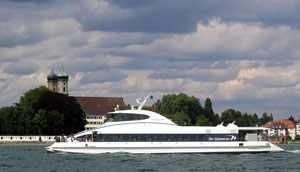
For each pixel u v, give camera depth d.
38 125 166.00
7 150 111.25
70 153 79.50
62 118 167.75
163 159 73.44
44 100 174.62
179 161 71.50
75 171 62.03
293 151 87.38
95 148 79.00
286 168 66.25
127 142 78.81
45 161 73.62
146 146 78.62
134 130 79.06
